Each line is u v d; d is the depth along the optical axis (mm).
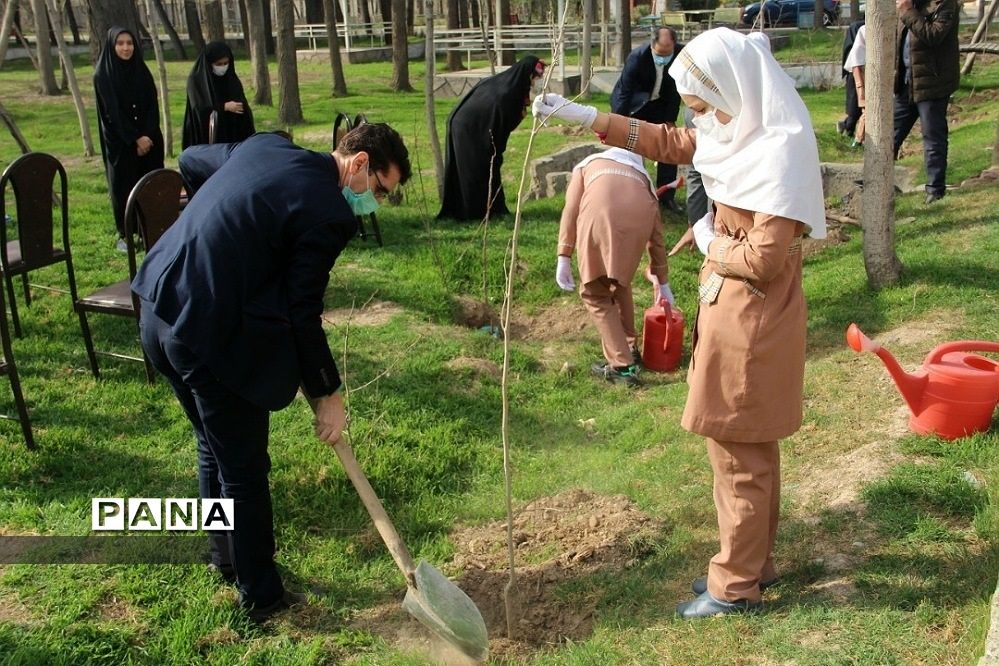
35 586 3557
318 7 41062
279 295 3070
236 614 3453
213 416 3174
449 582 3135
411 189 10828
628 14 21016
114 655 3211
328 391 3186
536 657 3197
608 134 3270
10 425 4809
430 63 9648
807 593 3191
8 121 9930
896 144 9148
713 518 3926
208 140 9617
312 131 16969
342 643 3371
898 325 5695
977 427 4027
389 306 6871
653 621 3236
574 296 7402
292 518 4152
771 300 2857
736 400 2895
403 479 4508
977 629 2770
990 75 18047
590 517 4082
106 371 5590
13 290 6199
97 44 14023
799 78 20125
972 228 7188
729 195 2787
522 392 5754
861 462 4008
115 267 7574
